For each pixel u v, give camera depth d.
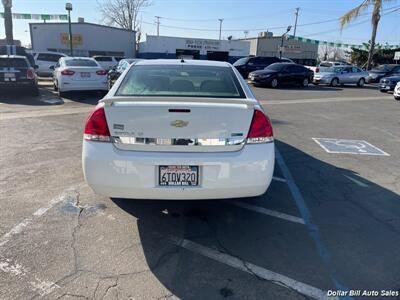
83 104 11.85
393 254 3.28
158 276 2.88
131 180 3.17
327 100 15.77
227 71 4.24
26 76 12.82
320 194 4.62
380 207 4.29
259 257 3.19
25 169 5.22
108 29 39.56
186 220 3.84
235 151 3.24
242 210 4.11
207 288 2.76
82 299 2.59
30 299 2.57
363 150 6.95
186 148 3.18
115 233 3.52
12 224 3.62
